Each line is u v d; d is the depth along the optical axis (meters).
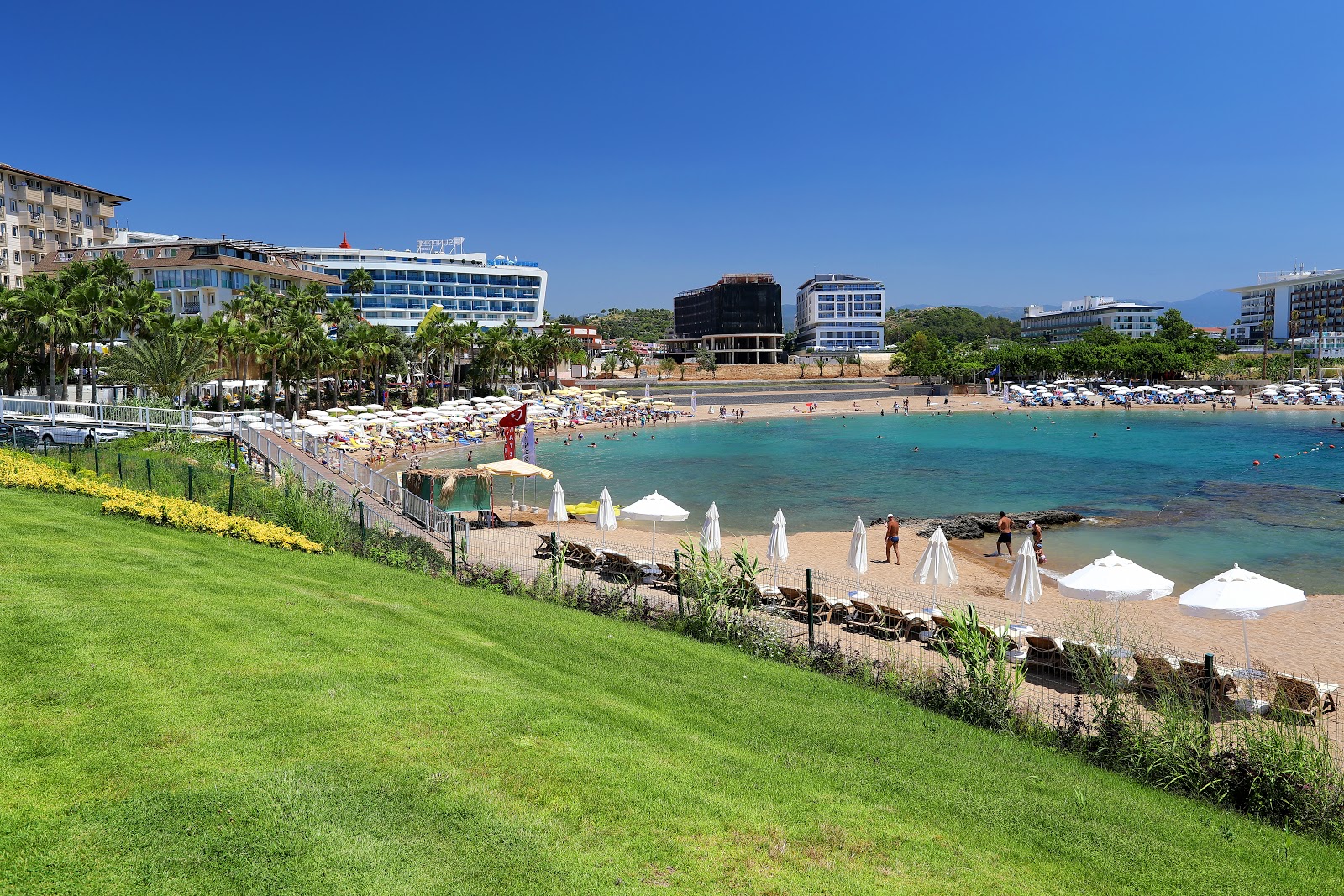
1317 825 10.62
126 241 112.56
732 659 16.42
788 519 40.12
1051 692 16.75
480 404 91.00
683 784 9.48
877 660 17.62
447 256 177.12
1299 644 20.44
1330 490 46.44
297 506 24.31
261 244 99.06
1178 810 10.89
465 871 7.29
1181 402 119.56
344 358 80.56
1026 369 146.50
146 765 8.32
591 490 50.00
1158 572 29.09
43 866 6.67
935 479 53.47
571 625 17.50
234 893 6.68
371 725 9.89
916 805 9.96
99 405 40.75
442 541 27.92
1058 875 8.59
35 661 10.42
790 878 7.81
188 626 12.48
